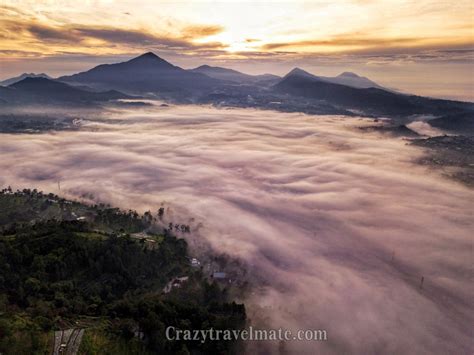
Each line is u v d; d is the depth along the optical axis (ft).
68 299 430.20
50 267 498.28
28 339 328.70
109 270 527.81
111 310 409.90
